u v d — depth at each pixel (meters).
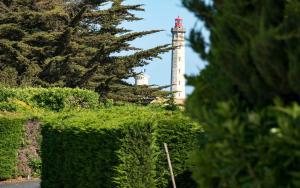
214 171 3.91
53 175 14.27
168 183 11.64
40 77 41.41
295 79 3.59
